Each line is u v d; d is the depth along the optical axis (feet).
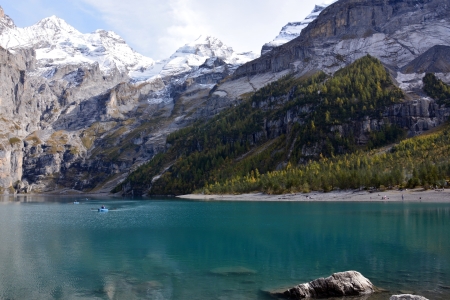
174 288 150.30
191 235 276.82
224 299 135.74
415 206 433.48
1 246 240.32
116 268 183.32
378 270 166.09
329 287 132.67
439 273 159.22
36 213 508.53
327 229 284.00
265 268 177.78
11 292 148.87
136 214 464.24
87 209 589.32
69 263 194.18
